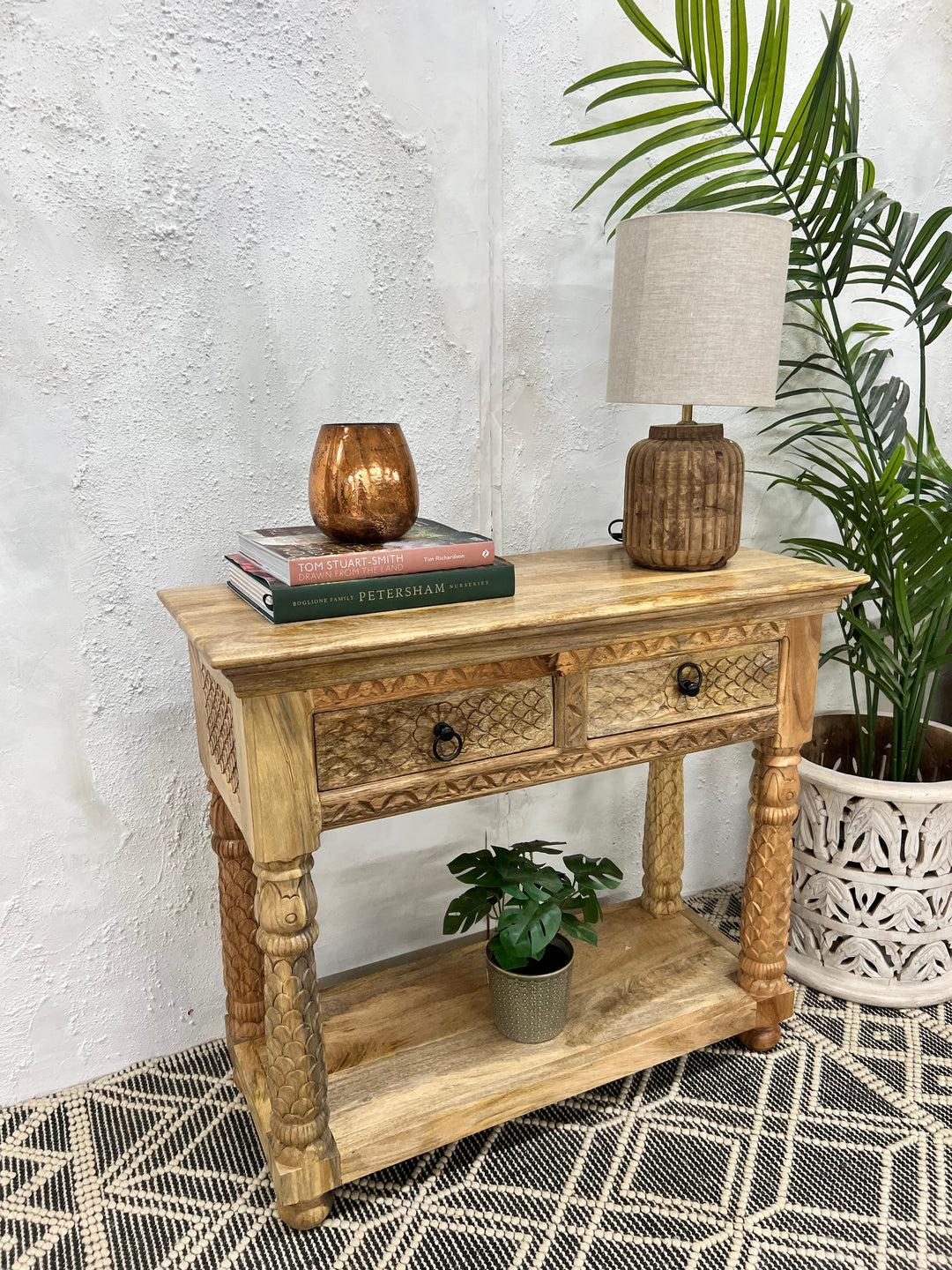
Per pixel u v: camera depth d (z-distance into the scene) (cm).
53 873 138
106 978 144
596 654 115
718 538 129
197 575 138
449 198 142
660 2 152
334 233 135
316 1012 111
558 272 153
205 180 125
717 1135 132
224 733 110
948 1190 122
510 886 132
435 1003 145
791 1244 114
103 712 136
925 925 158
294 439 140
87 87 117
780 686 132
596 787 180
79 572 130
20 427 123
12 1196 123
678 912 170
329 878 158
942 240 142
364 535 112
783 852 139
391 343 143
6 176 115
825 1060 147
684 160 143
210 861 148
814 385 186
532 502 161
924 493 168
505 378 153
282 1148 113
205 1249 115
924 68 177
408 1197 122
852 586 127
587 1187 123
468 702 109
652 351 120
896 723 167
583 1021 138
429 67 135
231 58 123
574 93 148
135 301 125
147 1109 139
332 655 94
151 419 130
